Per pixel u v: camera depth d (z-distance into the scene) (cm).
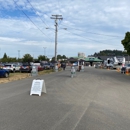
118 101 893
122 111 714
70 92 1129
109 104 827
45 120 585
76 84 1536
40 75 2581
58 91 1159
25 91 1147
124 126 549
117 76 2520
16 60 10569
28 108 728
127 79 2080
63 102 848
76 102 853
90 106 783
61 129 512
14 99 895
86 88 1312
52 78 2073
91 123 568
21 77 2269
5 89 1231
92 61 8769
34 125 539
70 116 634
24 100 877
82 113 674
